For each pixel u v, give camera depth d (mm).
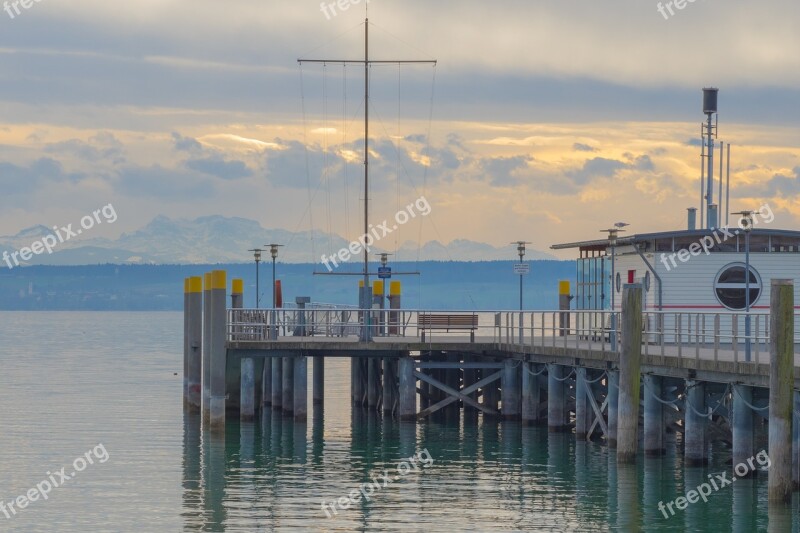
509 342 56625
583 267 63094
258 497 42062
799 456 36906
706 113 61875
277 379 63281
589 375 51156
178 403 71062
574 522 37844
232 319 63594
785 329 35469
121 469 47469
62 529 38344
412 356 58000
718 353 43656
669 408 45938
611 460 46312
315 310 58781
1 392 78562
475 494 41844
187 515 39719
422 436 54344
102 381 88312
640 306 42750
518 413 56719
